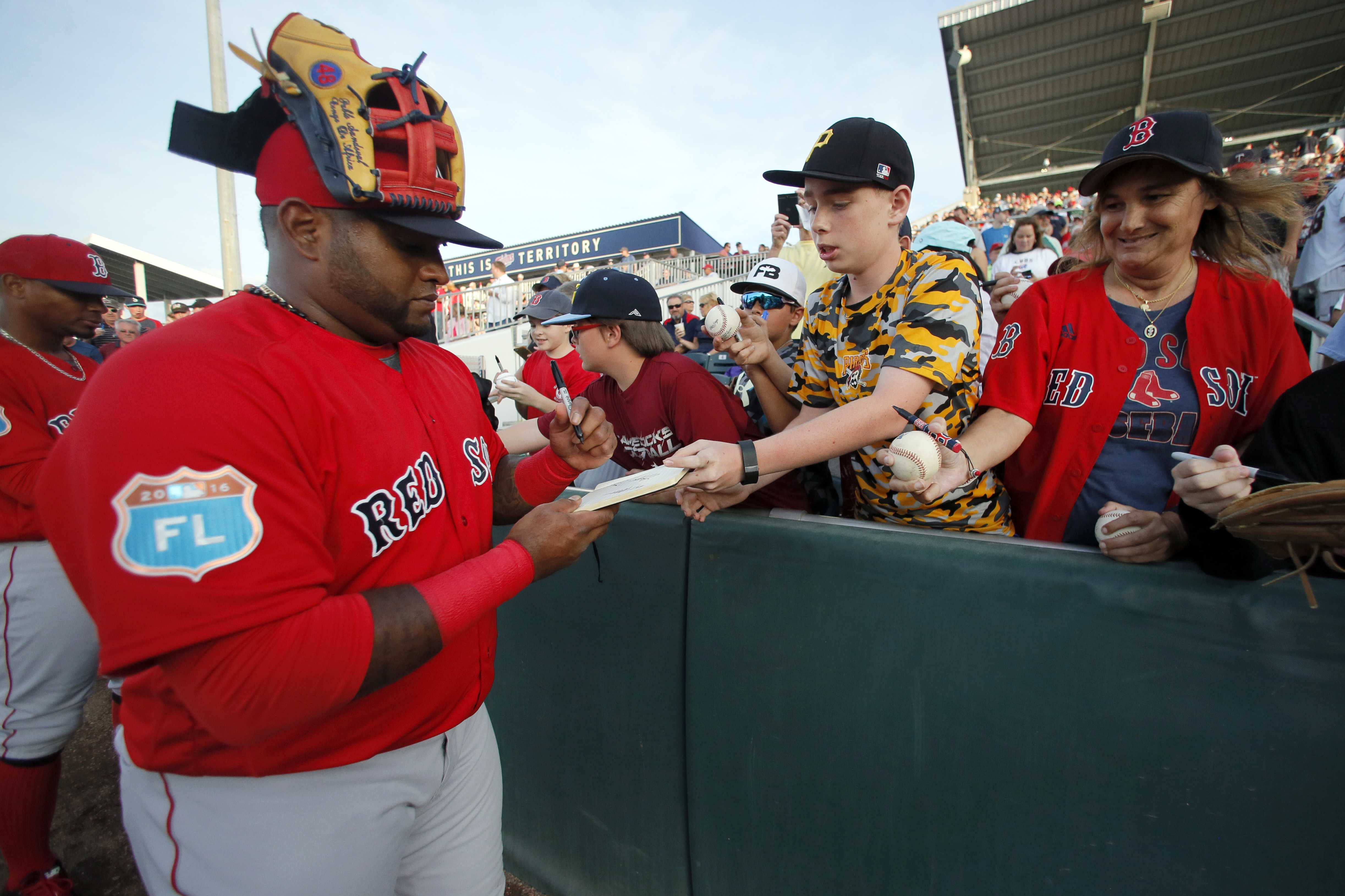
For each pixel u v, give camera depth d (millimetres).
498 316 12672
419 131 834
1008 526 1604
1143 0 11289
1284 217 1231
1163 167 1197
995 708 1085
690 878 1521
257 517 734
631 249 18406
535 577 969
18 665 1869
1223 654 918
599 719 1617
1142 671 973
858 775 1232
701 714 1431
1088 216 1423
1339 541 723
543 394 3836
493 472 1368
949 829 1146
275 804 926
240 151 950
